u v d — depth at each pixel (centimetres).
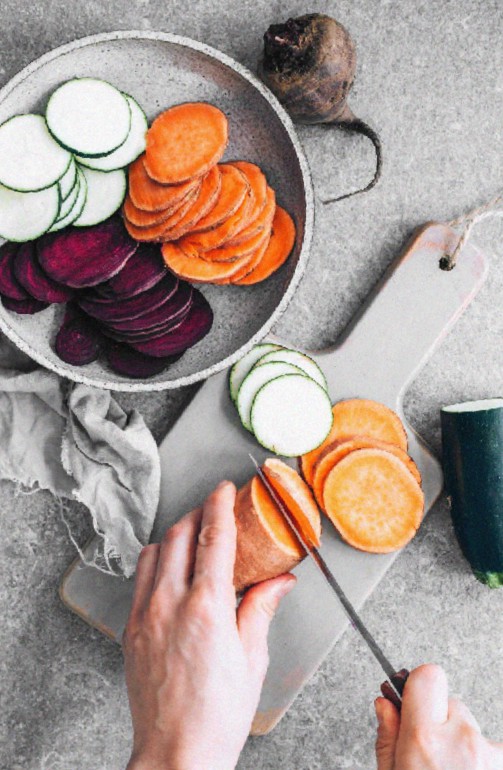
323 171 114
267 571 101
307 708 117
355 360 113
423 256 112
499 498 104
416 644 117
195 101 104
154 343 104
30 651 115
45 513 115
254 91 101
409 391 117
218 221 97
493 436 103
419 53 114
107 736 116
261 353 111
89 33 111
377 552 111
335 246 115
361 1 112
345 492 110
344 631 117
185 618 95
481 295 116
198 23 111
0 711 115
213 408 112
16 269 100
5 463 112
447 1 113
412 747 91
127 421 111
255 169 100
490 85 115
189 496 112
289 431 108
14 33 110
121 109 98
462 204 115
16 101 100
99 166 99
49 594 115
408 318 113
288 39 94
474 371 117
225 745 94
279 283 106
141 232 99
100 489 110
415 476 111
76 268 100
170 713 94
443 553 117
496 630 118
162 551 101
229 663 94
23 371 110
